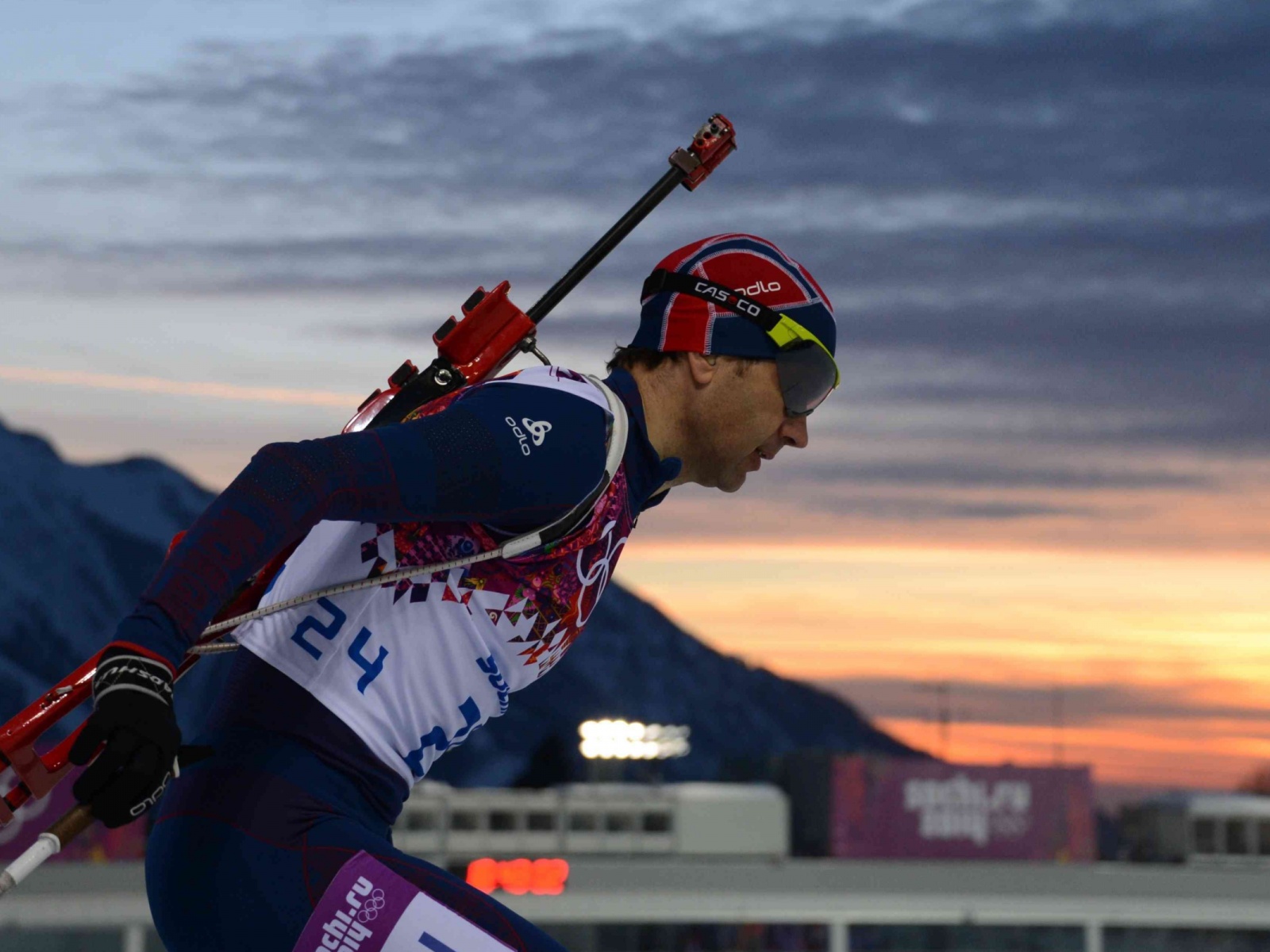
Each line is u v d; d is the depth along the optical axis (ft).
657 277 9.47
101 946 134.21
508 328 9.92
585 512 8.57
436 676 8.70
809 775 194.08
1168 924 181.16
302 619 8.64
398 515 8.03
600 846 168.86
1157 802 196.65
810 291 9.45
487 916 8.42
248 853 8.36
